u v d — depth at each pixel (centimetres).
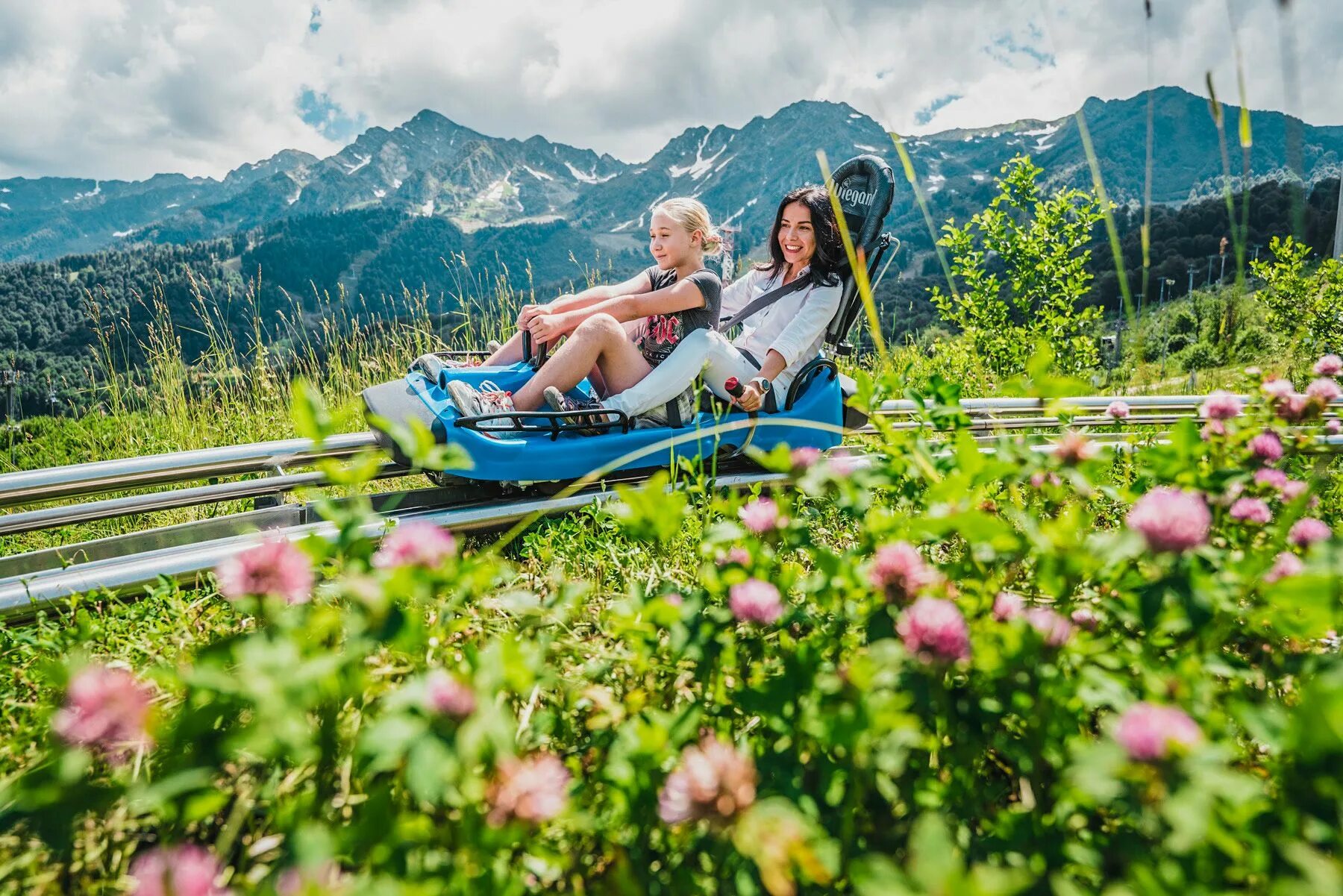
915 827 128
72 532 414
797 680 139
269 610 133
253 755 155
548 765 112
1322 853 111
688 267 489
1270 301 785
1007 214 888
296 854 99
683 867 131
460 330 708
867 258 462
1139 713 102
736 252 535
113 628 236
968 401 534
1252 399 216
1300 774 117
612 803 138
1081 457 164
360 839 108
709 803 99
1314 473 196
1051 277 878
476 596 167
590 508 326
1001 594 163
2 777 162
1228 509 182
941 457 177
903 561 144
